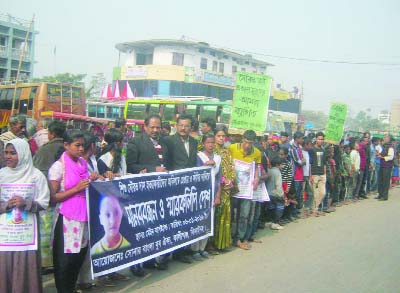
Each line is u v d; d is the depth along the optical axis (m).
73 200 4.22
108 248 4.58
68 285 4.35
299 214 10.18
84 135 4.59
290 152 9.41
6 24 44.03
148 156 5.45
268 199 7.28
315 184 10.00
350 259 6.52
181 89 43.09
